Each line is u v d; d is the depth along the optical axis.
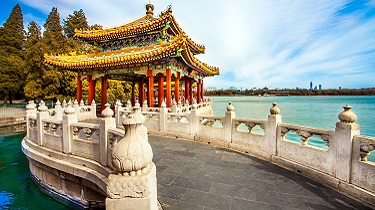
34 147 7.82
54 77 26.73
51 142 7.23
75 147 6.37
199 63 19.66
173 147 8.86
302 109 59.22
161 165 6.74
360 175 4.57
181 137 10.48
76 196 6.32
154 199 3.49
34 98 29.86
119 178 3.12
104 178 4.94
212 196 4.74
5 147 13.85
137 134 3.31
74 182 6.34
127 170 3.11
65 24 41.00
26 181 8.34
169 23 16.77
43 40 29.59
